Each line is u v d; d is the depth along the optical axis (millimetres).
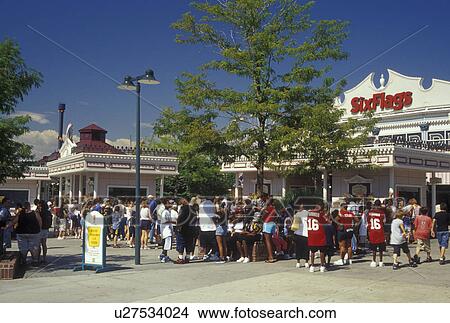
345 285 10625
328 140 18328
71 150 29391
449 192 30828
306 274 12203
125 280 11391
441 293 9734
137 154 14492
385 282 11016
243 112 16844
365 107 36562
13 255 13125
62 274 12312
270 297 9328
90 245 12961
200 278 11648
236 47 18078
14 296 9555
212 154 17922
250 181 32438
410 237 18562
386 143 24641
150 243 20031
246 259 14625
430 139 32812
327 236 13266
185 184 39906
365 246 17078
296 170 19609
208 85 18031
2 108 12594
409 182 25469
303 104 17938
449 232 15797
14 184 34312
